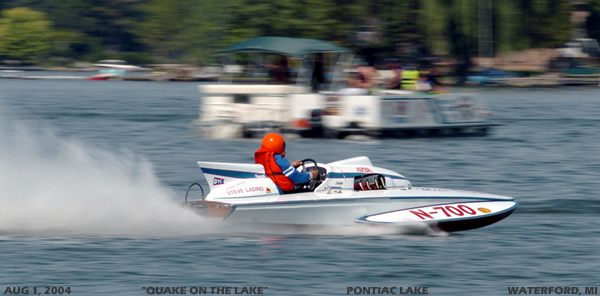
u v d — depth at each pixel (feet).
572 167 182.80
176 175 167.94
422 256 96.58
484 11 572.10
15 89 652.89
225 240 103.09
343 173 110.11
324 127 255.70
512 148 226.38
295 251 97.76
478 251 99.50
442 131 263.08
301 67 259.19
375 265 92.27
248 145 236.63
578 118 345.10
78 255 94.79
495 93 566.36
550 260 95.61
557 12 602.44
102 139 252.21
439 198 109.29
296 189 107.86
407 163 190.60
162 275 87.51
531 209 128.47
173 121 327.47
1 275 86.74
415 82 265.54
